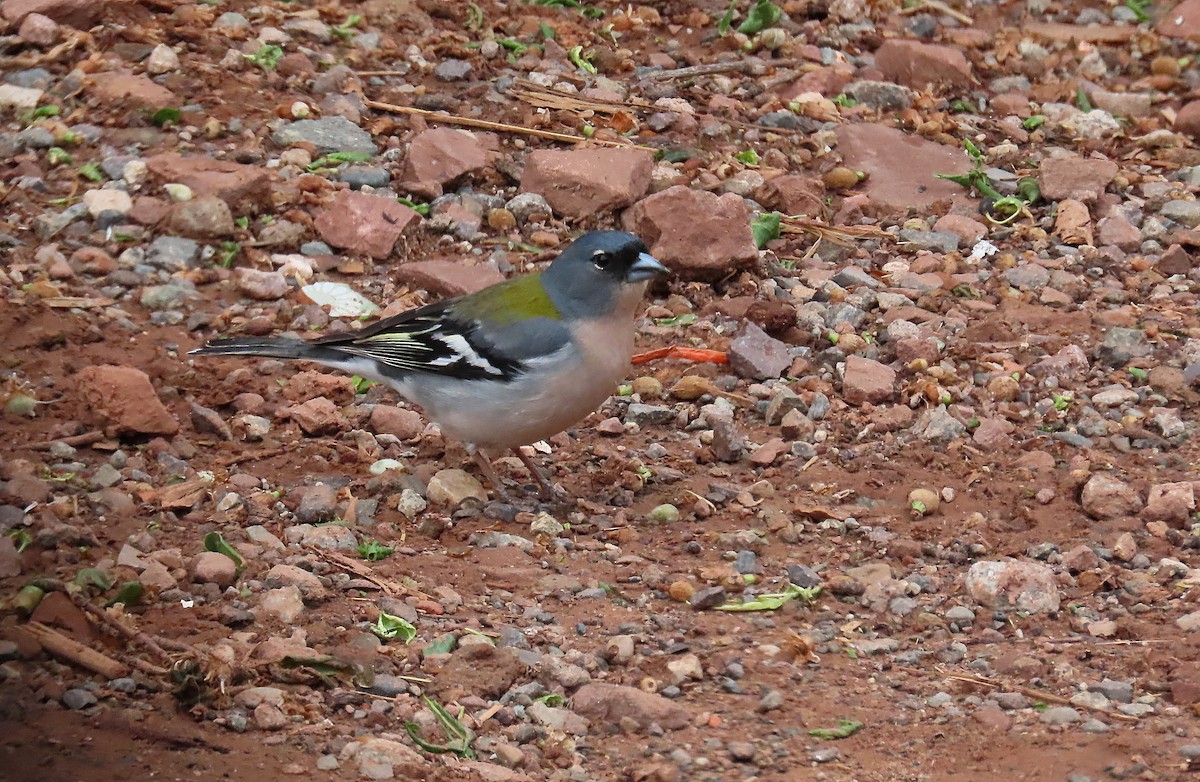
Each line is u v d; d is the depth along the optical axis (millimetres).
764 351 13898
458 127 17516
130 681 8789
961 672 9703
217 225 14922
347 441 12562
